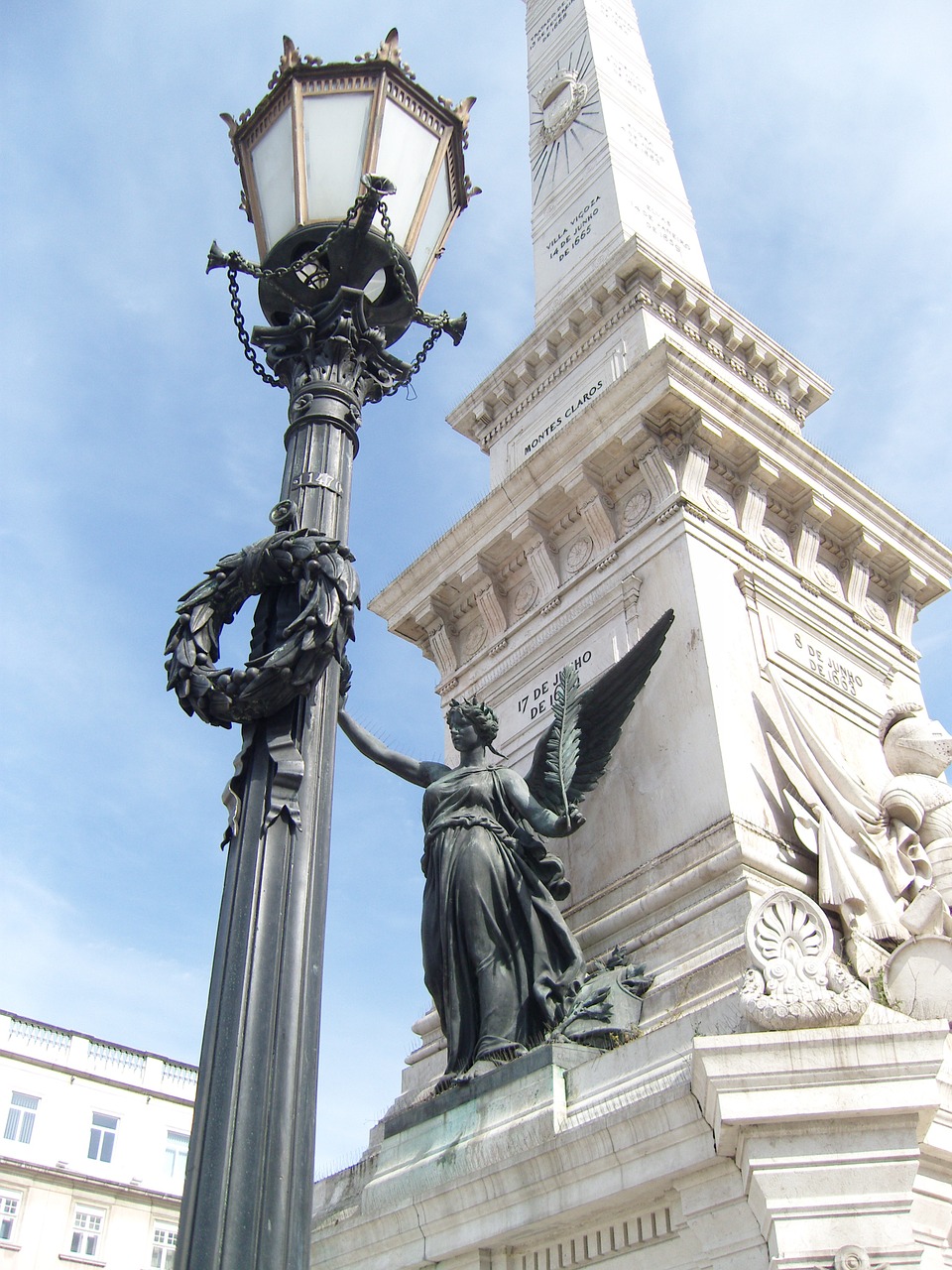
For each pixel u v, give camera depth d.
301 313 5.29
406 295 5.39
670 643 11.59
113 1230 27.83
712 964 8.73
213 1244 3.20
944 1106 7.33
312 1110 3.58
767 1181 6.51
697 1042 6.89
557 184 19.78
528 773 11.67
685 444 12.65
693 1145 7.13
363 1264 9.09
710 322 15.74
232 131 5.89
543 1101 8.23
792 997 7.12
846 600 13.66
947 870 10.06
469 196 6.13
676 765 10.81
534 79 22.08
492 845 10.02
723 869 9.66
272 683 4.21
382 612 15.45
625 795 11.19
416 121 5.62
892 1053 6.70
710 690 10.90
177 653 4.45
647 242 15.58
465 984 9.66
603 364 15.31
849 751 12.03
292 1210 3.31
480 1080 8.91
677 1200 7.39
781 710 11.29
